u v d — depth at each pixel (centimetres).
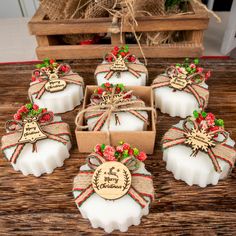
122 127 30
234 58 43
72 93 35
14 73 42
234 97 37
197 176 27
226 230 25
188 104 33
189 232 25
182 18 38
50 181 29
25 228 25
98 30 39
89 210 24
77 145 32
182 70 34
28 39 49
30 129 29
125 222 24
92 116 30
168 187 28
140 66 37
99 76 36
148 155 31
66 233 25
